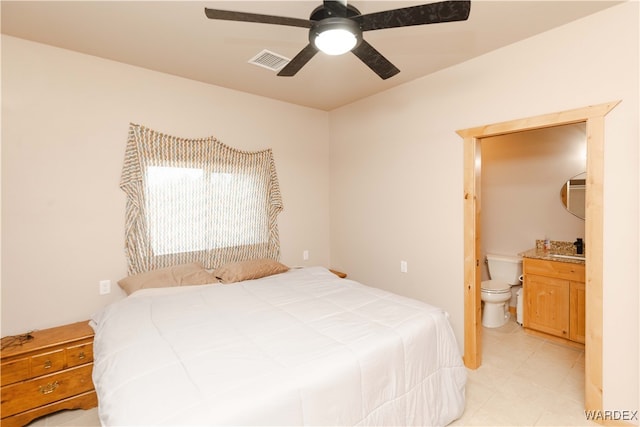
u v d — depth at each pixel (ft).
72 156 7.97
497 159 13.46
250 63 8.73
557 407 7.07
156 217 9.20
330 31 4.89
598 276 6.55
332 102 12.23
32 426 6.66
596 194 6.54
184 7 6.21
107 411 3.81
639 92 6.07
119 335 5.50
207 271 10.11
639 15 6.04
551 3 6.17
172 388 3.93
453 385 6.42
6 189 7.18
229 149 10.62
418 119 9.91
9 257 7.22
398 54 8.27
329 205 13.53
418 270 10.11
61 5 6.11
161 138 9.27
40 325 7.58
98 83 8.32
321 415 4.25
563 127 11.68
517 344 10.30
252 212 11.17
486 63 8.23
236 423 3.54
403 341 5.54
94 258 8.29
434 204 9.58
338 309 6.71
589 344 6.71
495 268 12.98
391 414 5.16
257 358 4.67
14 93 7.26
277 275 9.88
